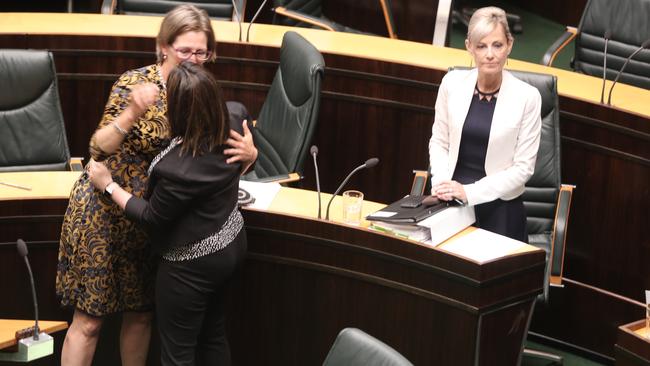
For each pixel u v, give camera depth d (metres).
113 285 5.95
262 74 8.90
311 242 6.35
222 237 5.59
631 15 9.41
